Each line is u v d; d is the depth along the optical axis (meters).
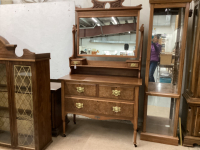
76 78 2.11
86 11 2.31
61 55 2.67
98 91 1.99
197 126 1.97
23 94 1.77
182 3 1.83
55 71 2.74
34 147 1.83
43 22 2.65
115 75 2.41
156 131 2.20
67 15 2.55
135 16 2.17
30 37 2.74
